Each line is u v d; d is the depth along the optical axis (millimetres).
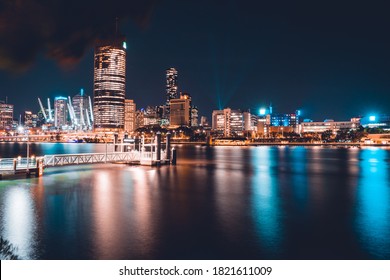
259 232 20812
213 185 40812
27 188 35500
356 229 21625
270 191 36594
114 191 34938
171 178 46625
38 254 16875
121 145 70000
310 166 74812
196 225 22188
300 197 33000
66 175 47719
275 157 116250
